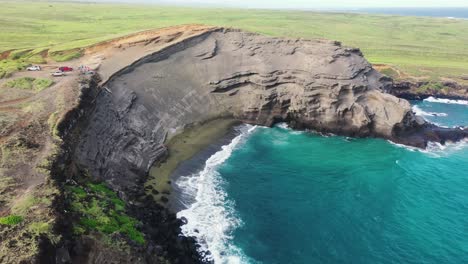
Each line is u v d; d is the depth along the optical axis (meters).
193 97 86.25
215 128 82.31
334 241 49.59
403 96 117.19
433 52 157.75
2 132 47.19
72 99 56.47
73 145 50.66
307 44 96.06
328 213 55.44
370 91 86.06
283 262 45.81
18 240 30.25
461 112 104.31
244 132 83.44
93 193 45.84
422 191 61.56
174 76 87.75
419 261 46.34
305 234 50.78
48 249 30.89
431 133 82.75
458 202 58.47
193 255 45.06
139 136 67.50
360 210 56.28
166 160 66.69
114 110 67.50
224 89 89.56
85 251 35.09
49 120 50.28
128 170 58.88
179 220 51.12
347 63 89.00
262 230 51.22
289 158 72.56
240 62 93.44
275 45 97.31
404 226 52.69
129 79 79.69
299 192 60.81
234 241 48.84
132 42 93.00
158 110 77.81
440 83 120.94
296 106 85.31
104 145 57.91
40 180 38.25
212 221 52.47
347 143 79.75
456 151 76.75
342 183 63.81
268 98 86.50
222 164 68.94
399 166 69.75
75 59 88.00
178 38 96.94
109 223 40.78
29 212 33.56
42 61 85.12
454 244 49.25
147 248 41.53
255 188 61.50
